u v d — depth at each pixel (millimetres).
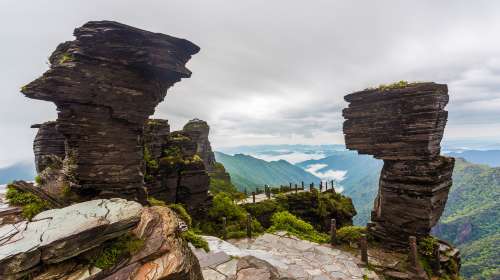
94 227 4941
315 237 18438
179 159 27078
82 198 11672
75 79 10867
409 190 14445
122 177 12562
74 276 4578
